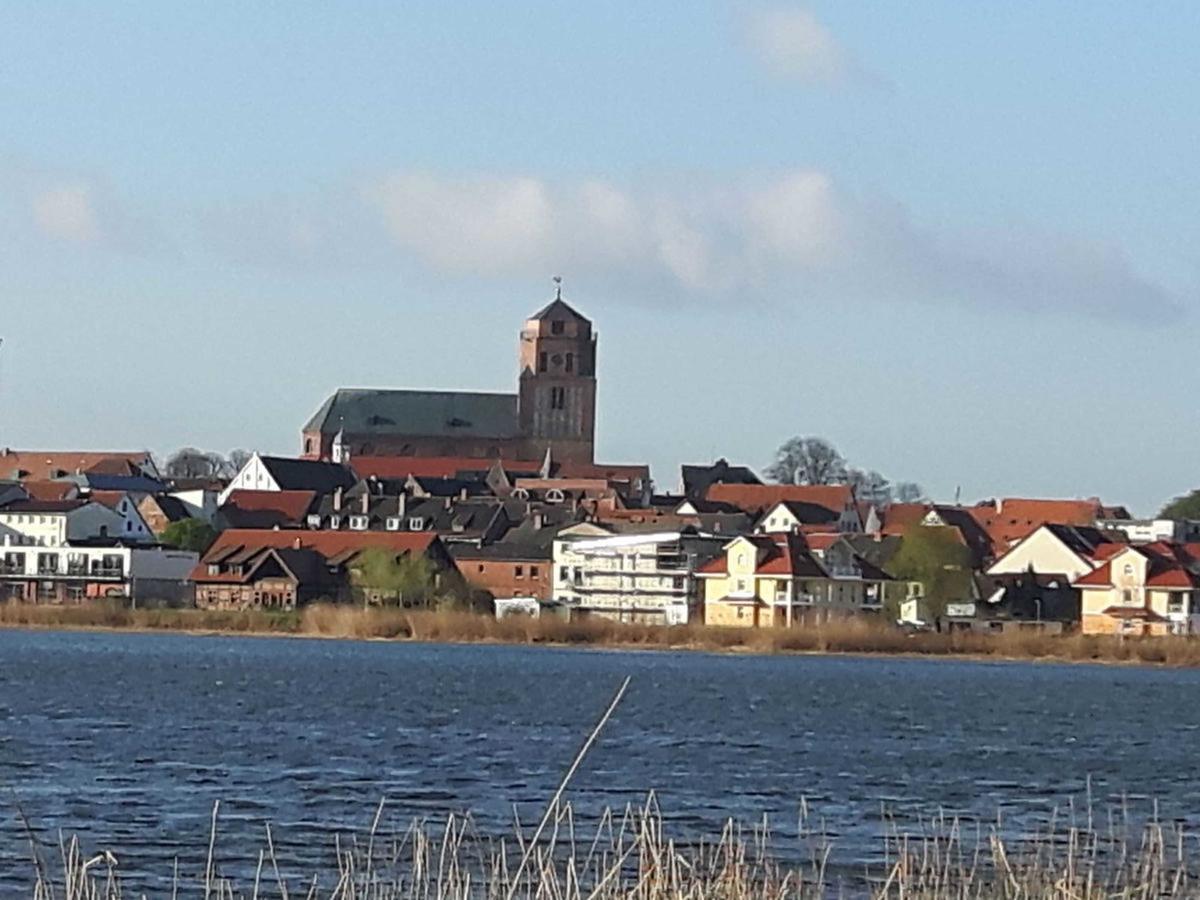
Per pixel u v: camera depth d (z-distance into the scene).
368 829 123.12
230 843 116.62
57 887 100.62
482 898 91.81
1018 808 144.00
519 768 161.12
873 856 114.38
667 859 86.31
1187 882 99.44
